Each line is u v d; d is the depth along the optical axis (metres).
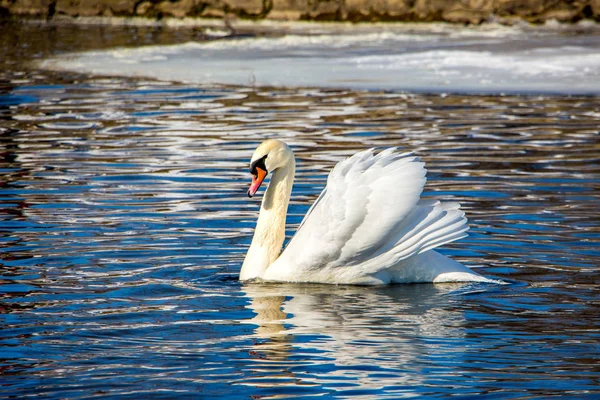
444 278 10.24
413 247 10.09
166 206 13.54
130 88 26.34
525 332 8.51
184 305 9.38
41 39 38.28
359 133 19.38
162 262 10.88
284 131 19.72
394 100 23.75
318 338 8.36
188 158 17.16
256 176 10.60
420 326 8.70
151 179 15.40
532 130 19.53
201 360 7.84
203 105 23.34
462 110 22.17
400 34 37.72
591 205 13.30
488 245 11.46
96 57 32.81
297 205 13.56
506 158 16.77
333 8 41.69
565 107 22.39
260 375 7.51
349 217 10.09
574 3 39.97
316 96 24.53
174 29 41.75
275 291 9.97
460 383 7.34
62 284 9.99
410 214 10.25
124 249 11.35
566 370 7.60
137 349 8.11
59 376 7.52
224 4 43.38
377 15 41.16
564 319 8.86
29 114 22.22
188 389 7.25
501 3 40.12
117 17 44.75
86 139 19.14
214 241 11.77
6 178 15.48
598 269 10.46
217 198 14.05
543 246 11.37
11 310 9.13
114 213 13.12
